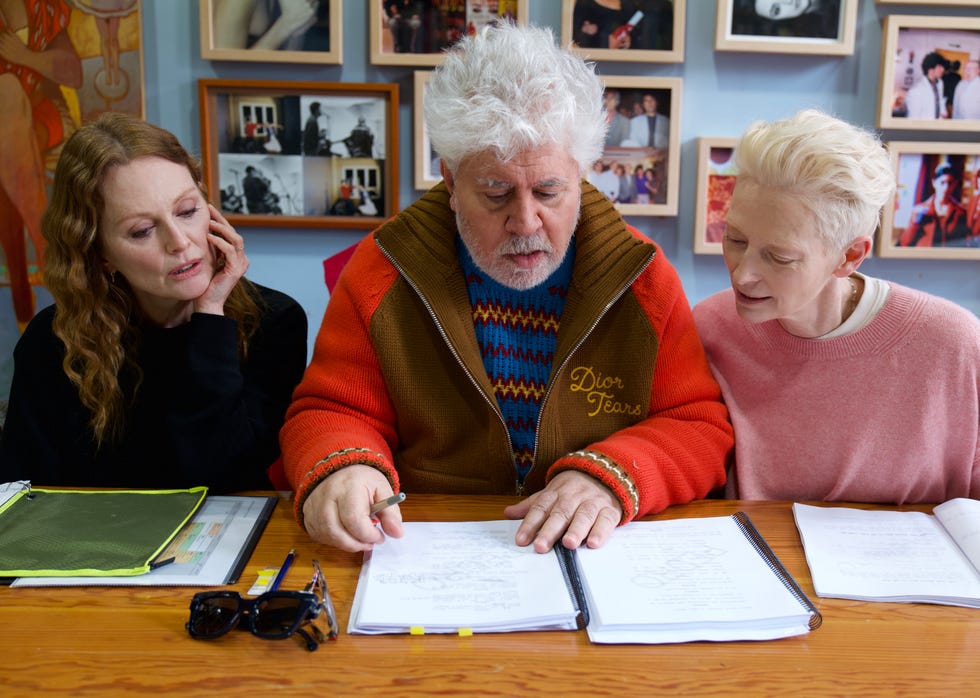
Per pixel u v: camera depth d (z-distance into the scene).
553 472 1.01
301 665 0.69
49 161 2.03
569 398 1.13
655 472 0.99
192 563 0.86
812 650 0.72
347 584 0.83
